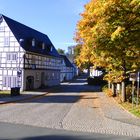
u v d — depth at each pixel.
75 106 30.05
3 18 53.50
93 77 78.75
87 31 21.97
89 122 19.48
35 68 57.84
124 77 31.80
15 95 42.34
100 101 35.19
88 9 22.08
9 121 19.09
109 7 18.83
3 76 53.50
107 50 21.34
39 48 62.25
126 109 26.16
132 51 24.02
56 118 21.09
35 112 24.47
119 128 17.39
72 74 118.25
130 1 18.56
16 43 52.97
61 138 14.03
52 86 68.88
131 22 19.41
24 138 13.79
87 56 32.97
